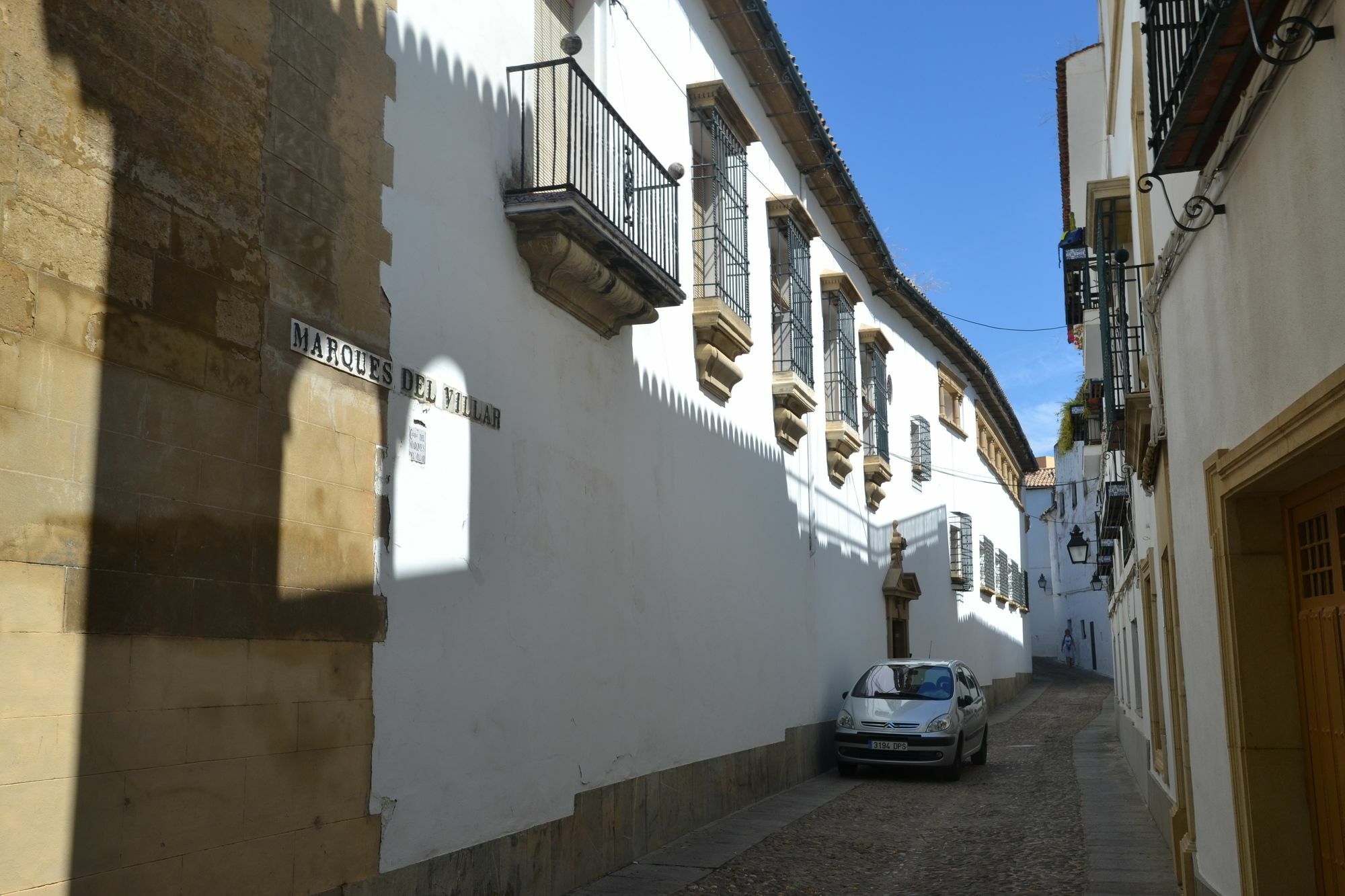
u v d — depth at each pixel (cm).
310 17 586
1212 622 639
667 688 1040
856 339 1931
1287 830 554
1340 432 417
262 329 534
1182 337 697
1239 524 580
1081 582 4831
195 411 489
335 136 600
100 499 438
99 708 432
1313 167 425
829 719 1628
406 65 673
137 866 444
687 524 1120
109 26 457
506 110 794
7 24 411
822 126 1548
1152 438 838
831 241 1836
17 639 401
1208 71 489
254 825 507
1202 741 693
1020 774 1589
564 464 855
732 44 1352
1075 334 1755
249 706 509
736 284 1252
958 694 1582
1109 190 1015
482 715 709
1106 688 3775
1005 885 856
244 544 513
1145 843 1002
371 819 592
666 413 1081
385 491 624
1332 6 398
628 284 899
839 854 984
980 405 3156
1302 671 555
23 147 415
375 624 606
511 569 761
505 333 774
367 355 615
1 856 390
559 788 810
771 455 1427
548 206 774
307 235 573
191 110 499
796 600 1501
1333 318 412
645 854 962
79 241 437
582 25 958
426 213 684
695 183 1212
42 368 418
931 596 2441
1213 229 594
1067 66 1617
